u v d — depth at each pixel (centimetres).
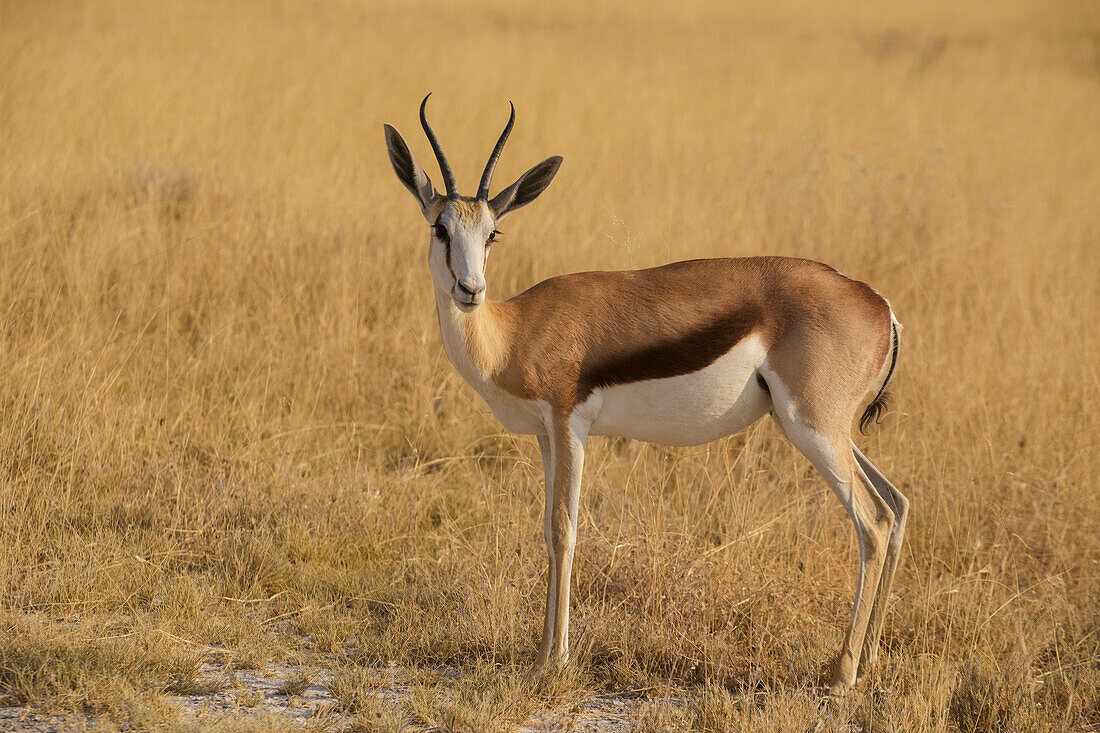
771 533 1428
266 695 1070
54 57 3562
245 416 1738
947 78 5534
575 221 2594
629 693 1146
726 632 1230
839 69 5559
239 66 4041
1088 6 9331
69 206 2312
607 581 1311
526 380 1186
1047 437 1733
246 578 1331
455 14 7000
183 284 2078
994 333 2086
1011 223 2864
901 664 1168
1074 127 4525
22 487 1455
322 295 2095
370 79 4169
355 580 1352
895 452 1703
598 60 5303
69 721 969
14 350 1672
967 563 1474
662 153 3484
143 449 1628
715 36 6712
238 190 2503
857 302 1172
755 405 1199
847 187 2783
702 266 1215
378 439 1792
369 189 2761
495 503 1586
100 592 1263
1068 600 1394
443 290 1195
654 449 1720
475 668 1159
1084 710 1130
